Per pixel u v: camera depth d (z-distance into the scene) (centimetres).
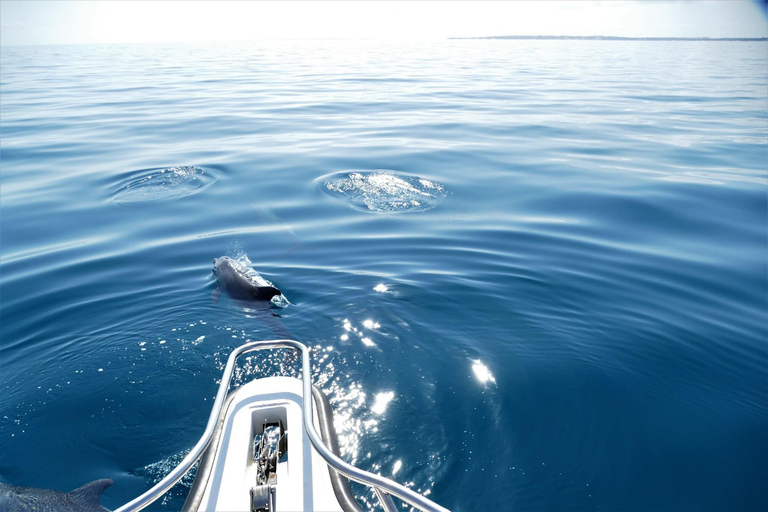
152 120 1748
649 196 992
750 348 538
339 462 275
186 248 790
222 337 544
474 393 463
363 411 439
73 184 1081
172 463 397
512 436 417
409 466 388
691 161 1235
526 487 373
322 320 576
